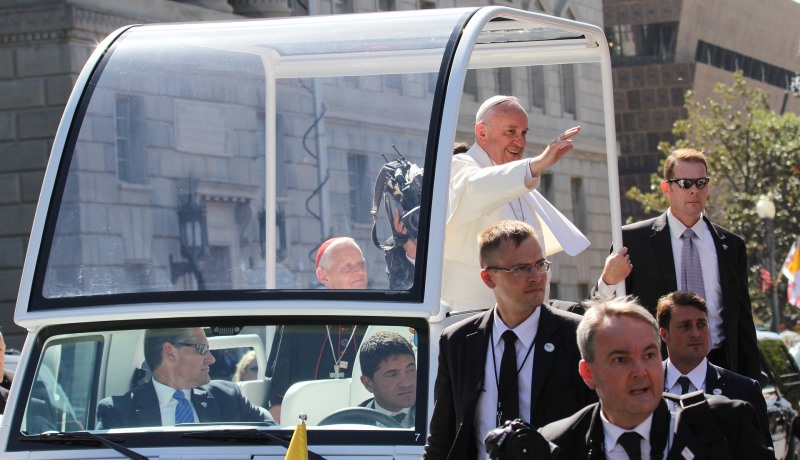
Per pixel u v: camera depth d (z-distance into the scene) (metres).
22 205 57.53
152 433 14.65
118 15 58.62
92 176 15.62
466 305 17.52
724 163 116.94
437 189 14.69
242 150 15.93
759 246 110.50
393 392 14.32
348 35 16.03
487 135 18.50
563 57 19.34
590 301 14.47
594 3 107.94
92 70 16.14
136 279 15.37
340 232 15.21
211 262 15.55
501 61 19.70
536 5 97.12
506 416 13.62
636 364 11.13
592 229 48.75
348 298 14.71
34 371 15.13
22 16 57.41
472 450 13.73
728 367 19.25
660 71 199.88
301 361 14.75
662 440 11.45
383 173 15.15
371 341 14.55
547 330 13.82
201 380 14.93
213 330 15.06
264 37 16.28
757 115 119.19
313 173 15.63
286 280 15.30
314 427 14.38
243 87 16.12
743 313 19.69
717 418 11.55
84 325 15.24
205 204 15.79
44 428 14.87
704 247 19.47
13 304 57.22
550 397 13.64
